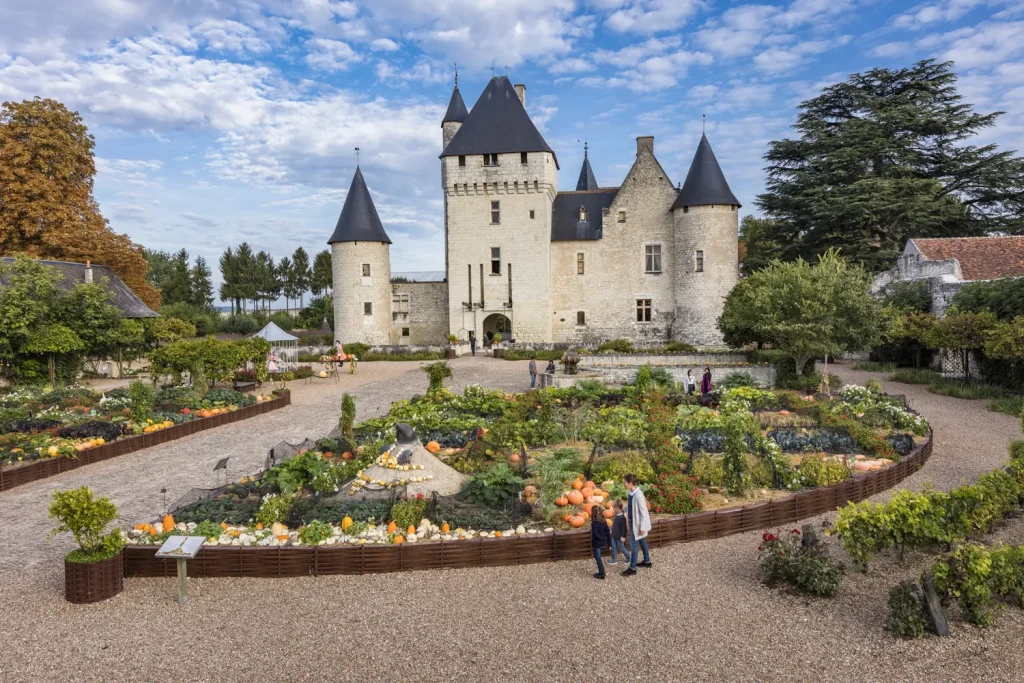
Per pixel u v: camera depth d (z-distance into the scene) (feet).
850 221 124.77
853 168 131.13
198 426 58.34
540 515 32.22
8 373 80.94
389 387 84.99
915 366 97.71
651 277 137.59
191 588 26.58
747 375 77.36
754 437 44.04
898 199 121.19
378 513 31.09
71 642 22.31
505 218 136.67
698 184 128.36
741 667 20.22
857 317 69.00
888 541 25.49
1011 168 125.18
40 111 111.65
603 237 139.33
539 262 136.15
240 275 281.33
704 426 50.55
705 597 25.17
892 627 22.11
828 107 143.54
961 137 130.82
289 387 86.89
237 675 20.16
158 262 296.30
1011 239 102.58
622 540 27.78
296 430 58.70
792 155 143.64
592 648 21.53
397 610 24.45
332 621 23.66
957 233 131.03
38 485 41.60
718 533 31.65
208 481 42.22
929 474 41.06
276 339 107.76
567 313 141.18
